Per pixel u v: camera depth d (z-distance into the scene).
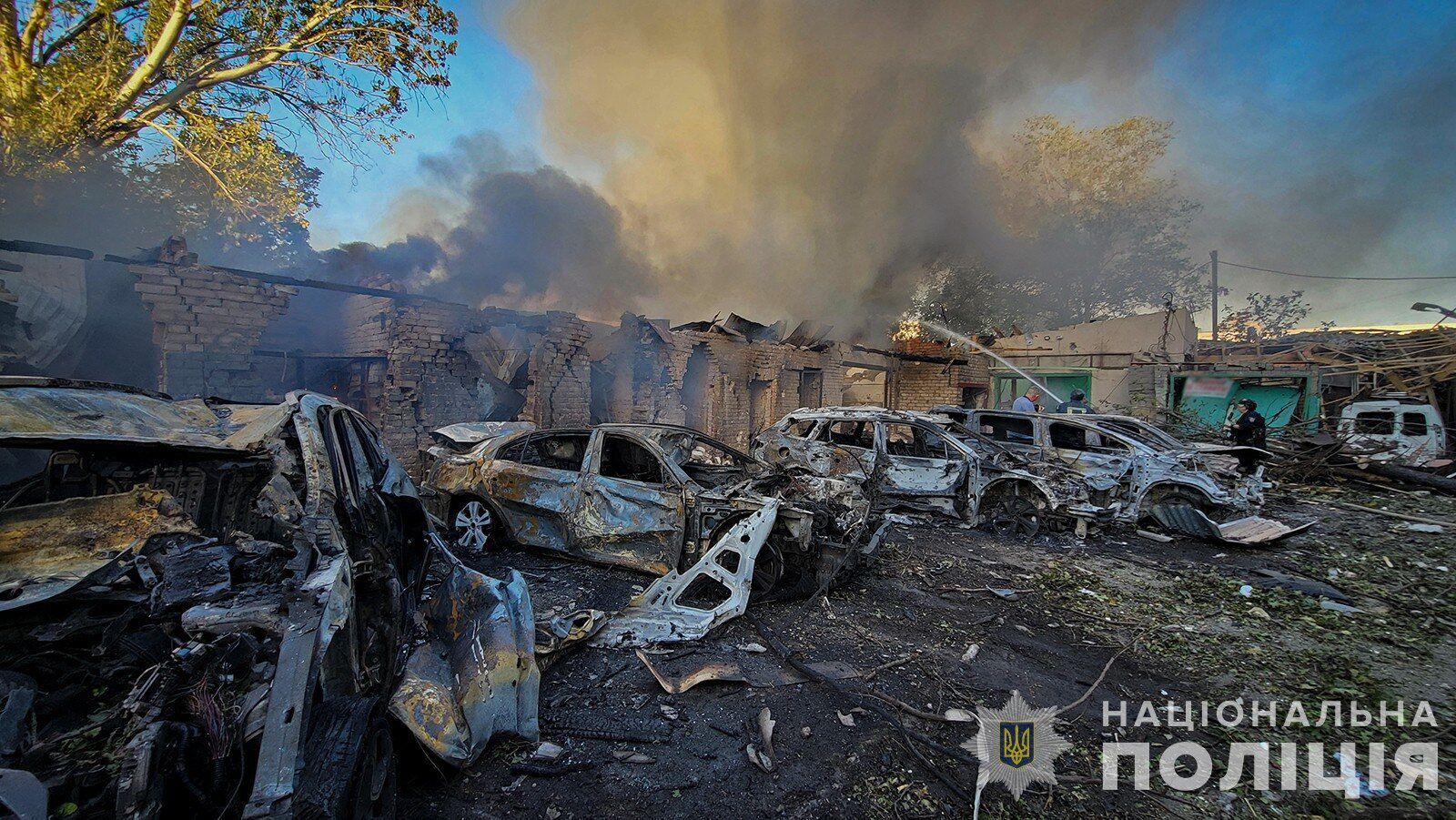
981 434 8.22
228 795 1.66
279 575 2.21
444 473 5.93
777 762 2.72
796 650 3.88
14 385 2.35
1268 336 21.91
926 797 2.54
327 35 7.14
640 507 4.93
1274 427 13.91
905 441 8.95
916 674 3.66
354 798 1.74
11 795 1.36
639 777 2.57
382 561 2.98
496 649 2.88
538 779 2.53
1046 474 7.34
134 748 1.56
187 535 2.34
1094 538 7.22
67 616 1.92
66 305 5.85
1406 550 6.90
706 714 3.08
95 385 2.66
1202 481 7.26
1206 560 6.52
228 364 6.13
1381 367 14.00
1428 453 11.84
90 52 6.08
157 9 6.10
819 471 8.34
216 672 1.84
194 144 7.81
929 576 5.64
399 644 2.83
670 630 3.85
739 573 4.24
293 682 1.79
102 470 2.57
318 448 2.88
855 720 3.11
